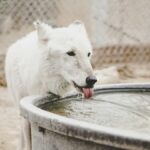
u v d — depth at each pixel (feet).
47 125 12.51
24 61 19.26
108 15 54.54
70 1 51.98
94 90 18.40
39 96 15.76
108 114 15.28
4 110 33.17
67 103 17.01
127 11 56.34
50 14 54.85
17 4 55.72
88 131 11.30
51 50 17.78
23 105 13.98
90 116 14.98
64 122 11.91
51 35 18.15
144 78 45.29
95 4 52.70
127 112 15.69
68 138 12.23
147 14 57.52
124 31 55.93
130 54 54.65
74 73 17.65
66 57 17.75
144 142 10.41
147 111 15.87
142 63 54.80
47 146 13.21
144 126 13.65
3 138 26.61
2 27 56.70
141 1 57.36
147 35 57.31
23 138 21.89
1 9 56.08
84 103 17.12
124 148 10.80
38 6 55.52
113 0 55.16
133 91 19.17
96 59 52.19
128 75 46.21
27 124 19.95
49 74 18.04
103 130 11.07
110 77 41.27
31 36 20.63
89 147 11.68
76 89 17.80
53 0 54.54
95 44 52.39
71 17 51.98
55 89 18.25
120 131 10.94
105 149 11.34
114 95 18.53
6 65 21.47
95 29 52.65
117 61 53.36
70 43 17.72
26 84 19.15
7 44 52.47
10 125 29.45
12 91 21.17
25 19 56.65
